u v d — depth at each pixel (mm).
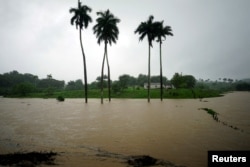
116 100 65625
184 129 17312
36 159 9727
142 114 28016
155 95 79938
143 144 12734
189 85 123562
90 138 14328
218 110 32625
